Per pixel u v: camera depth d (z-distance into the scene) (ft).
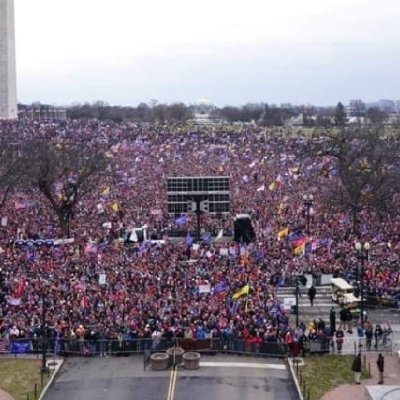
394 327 174.91
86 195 358.23
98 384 142.31
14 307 169.58
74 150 401.29
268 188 382.22
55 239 255.91
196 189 271.08
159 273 197.88
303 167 469.98
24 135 575.79
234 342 159.63
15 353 158.71
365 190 348.18
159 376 146.82
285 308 186.09
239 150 608.19
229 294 179.93
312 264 210.79
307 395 135.03
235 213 304.91
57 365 152.87
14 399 134.82
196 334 159.12
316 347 158.81
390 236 256.11
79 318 164.04
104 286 183.83
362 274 171.63
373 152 400.88
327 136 631.15
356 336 168.66
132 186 398.21
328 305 191.21
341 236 254.47
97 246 231.09
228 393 137.18
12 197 359.05
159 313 165.99
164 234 269.64
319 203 332.19
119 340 158.92
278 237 243.19
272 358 157.89
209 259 215.72
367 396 125.70
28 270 201.57
